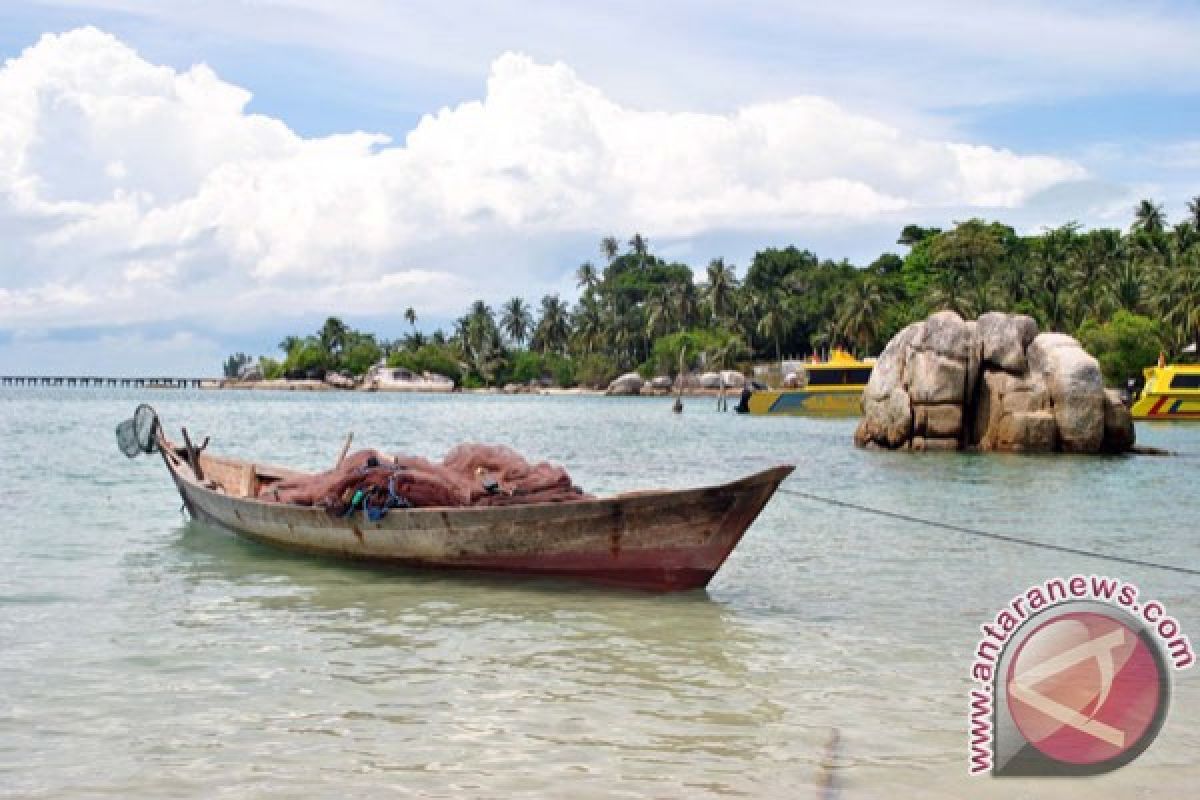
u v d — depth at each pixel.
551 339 165.00
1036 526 19.86
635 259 172.62
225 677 9.66
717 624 11.83
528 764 7.69
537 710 8.85
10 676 9.61
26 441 40.62
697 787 7.34
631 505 12.80
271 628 11.43
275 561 15.23
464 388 168.25
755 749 8.05
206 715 8.64
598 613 12.25
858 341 105.94
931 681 9.78
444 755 7.84
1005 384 38.09
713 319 146.38
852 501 23.64
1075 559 16.17
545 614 12.18
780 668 10.14
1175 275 86.50
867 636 11.39
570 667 10.10
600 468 32.34
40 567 14.69
